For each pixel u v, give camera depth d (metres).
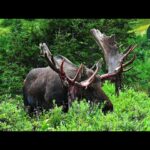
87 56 51.91
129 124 24.34
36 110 33.94
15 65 51.06
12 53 52.06
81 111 27.50
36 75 34.50
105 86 37.78
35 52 51.69
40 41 53.22
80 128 24.02
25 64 52.22
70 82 30.59
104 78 32.78
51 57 31.20
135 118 27.91
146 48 64.00
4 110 27.06
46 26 53.12
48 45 53.28
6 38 54.56
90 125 24.62
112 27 54.56
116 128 23.95
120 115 28.41
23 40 52.50
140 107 31.59
